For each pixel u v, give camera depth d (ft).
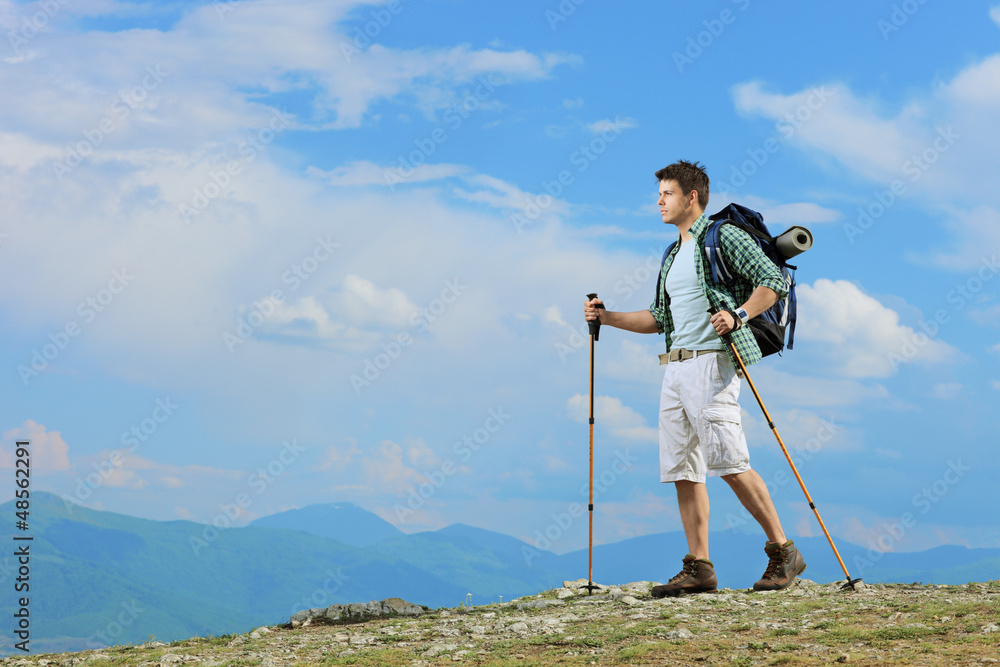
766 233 20.99
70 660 18.07
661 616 17.84
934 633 13.92
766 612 17.53
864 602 17.76
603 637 16.03
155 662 16.69
